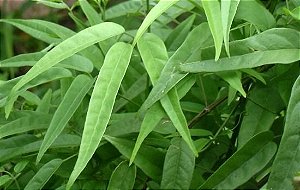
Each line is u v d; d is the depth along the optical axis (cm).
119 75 46
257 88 57
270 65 55
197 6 57
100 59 57
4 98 53
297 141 46
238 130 60
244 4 53
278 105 56
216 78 60
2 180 56
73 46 47
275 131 59
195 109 59
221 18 45
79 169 44
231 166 53
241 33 56
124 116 58
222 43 47
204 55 49
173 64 50
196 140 56
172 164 54
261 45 48
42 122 56
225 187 53
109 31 48
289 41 47
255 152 53
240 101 59
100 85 46
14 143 57
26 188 53
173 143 54
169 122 55
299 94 46
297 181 56
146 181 59
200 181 57
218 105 59
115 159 58
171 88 49
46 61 46
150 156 55
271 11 60
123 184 54
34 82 53
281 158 46
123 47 48
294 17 50
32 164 58
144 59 49
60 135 56
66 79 59
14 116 57
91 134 45
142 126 49
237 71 51
